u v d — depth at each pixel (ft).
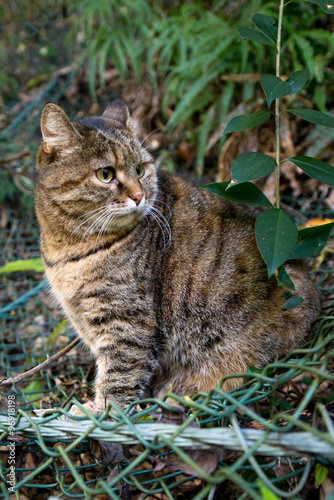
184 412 2.77
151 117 4.97
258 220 2.96
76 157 3.27
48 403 3.47
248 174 2.97
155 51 4.87
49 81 6.68
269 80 2.98
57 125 3.28
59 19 7.09
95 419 2.78
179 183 3.54
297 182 4.17
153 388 3.46
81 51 6.07
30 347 3.93
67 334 3.83
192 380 3.40
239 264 3.33
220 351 3.34
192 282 3.33
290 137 4.16
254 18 3.16
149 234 3.36
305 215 4.06
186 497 3.12
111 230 3.31
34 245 4.69
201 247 3.36
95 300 3.29
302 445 2.60
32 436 2.88
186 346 3.36
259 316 3.31
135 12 5.49
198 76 4.59
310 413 2.94
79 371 3.64
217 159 4.57
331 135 4.12
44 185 3.33
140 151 3.40
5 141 5.46
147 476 3.18
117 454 2.86
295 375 2.82
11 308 3.97
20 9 7.43
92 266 3.30
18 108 6.45
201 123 4.68
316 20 4.32
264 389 2.97
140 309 3.28
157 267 3.35
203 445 2.68
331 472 2.74
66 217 3.31
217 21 4.61
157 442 2.71
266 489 2.59
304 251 3.05
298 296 3.30
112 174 3.31
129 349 3.27
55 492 3.14
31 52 7.21
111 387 3.26
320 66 4.10
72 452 2.95
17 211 5.06
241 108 4.29
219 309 3.31
